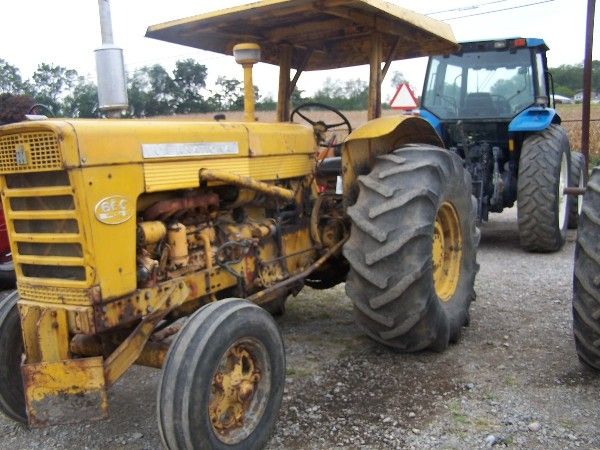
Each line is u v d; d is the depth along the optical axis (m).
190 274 3.18
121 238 2.81
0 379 3.18
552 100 8.37
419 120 4.16
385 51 4.79
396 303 3.64
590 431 3.06
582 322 3.56
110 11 3.36
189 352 2.66
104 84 3.38
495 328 4.56
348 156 4.05
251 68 4.02
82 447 3.12
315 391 3.60
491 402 3.39
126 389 3.74
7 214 2.94
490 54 7.79
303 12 3.83
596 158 16.88
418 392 3.55
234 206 3.55
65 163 2.60
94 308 2.72
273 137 3.74
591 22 8.99
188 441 2.62
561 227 7.60
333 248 4.16
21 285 2.94
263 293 3.55
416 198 3.63
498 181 7.28
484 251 7.29
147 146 2.91
